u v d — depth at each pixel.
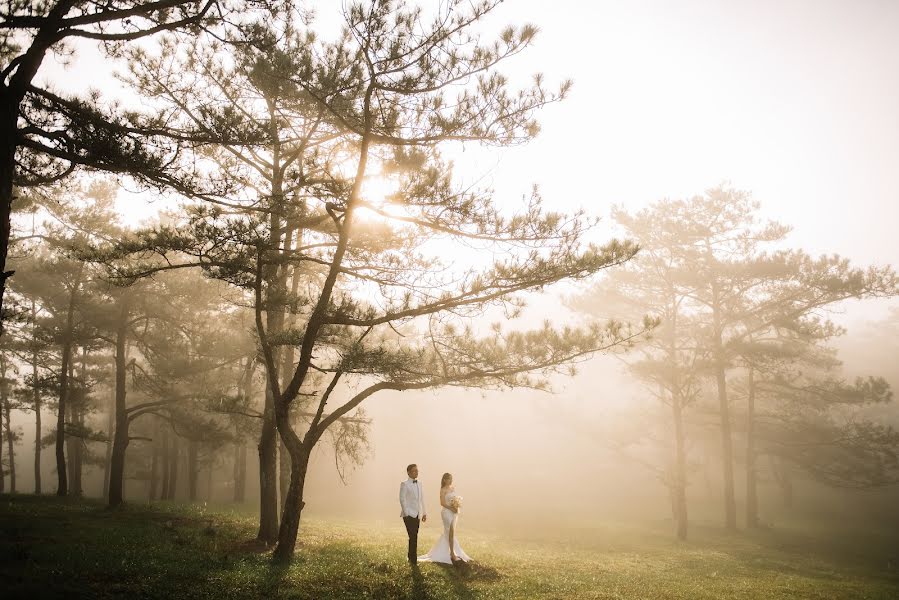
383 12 9.34
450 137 10.66
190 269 24.08
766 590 12.96
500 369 11.88
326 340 13.11
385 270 12.76
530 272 10.80
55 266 22.77
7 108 8.46
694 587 12.77
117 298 22.61
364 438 16.88
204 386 24.88
